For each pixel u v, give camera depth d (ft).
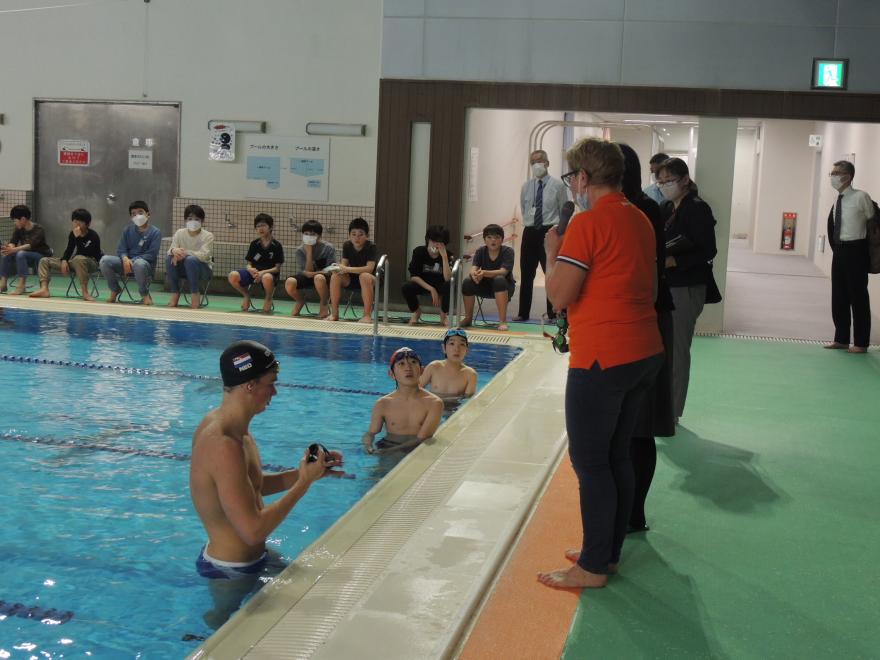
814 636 10.65
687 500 15.60
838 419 22.03
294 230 41.42
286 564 13.06
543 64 37.09
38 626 11.11
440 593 10.94
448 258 35.86
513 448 17.56
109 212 43.80
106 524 14.53
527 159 56.85
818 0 35.09
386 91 38.47
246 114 41.37
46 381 24.22
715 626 10.78
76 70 42.93
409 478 15.61
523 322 37.63
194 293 37.04
